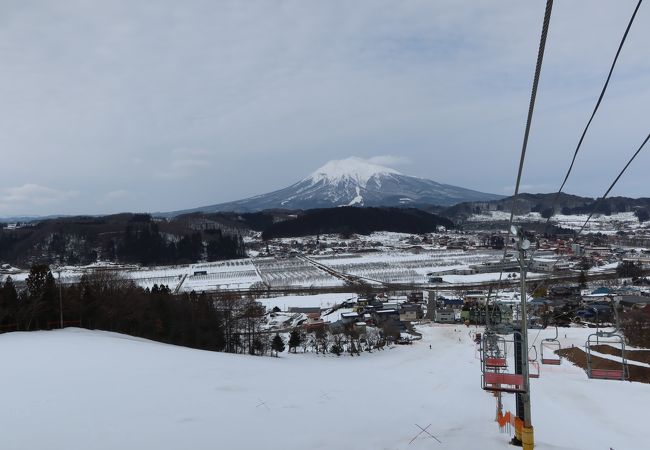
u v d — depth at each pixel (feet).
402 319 380.58
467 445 50.29
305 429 56.08
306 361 191.01
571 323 302.04
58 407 59.88
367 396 85.51
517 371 56.59
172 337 214.48
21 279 588.91
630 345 227.61
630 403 125.80
